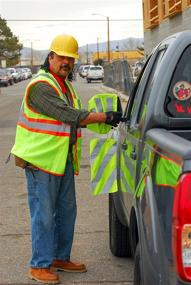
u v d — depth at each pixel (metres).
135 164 4.00
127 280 5.08
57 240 5.24
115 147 4.85
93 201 8.02
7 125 19.77
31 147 4.81
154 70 4.17
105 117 4.73
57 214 5.17
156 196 3.08
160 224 2.94
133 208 3.88
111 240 5.69
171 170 2.82
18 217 7.22
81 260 5.62
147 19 33.53
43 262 5.00
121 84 32.09
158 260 2.94
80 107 5.16
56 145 4.82
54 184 4.90
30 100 4.80
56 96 4.75
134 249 3.98
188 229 2.58
